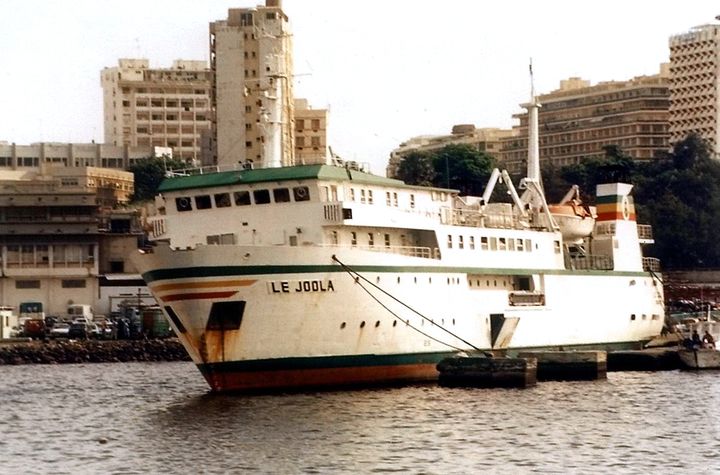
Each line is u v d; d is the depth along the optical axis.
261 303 89.81
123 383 114.25
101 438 78.75
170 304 90.69
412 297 97.88
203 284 88.88
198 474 67.06
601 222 126.56
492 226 110.62
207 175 98.00
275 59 101.50
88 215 177.75
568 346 116.88
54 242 176.38
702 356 117.75
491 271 107.31
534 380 101.50
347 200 95.69
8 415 90.94
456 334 103.19
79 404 96.81
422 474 66.56
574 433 78.69
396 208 99.62
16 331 159.00
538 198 118.25
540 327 113.31
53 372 129.75
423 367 100.06
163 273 90.31
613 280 123.50
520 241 111.44
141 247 183.50
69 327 157.38
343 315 93.06
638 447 74.50
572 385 102.38
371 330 94.94
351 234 96.12
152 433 79.62
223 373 91.19
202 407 88.56
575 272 118.00
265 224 95.62
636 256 127.88
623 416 85.62
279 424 80.62
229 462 69.69
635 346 127.06
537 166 122.06
